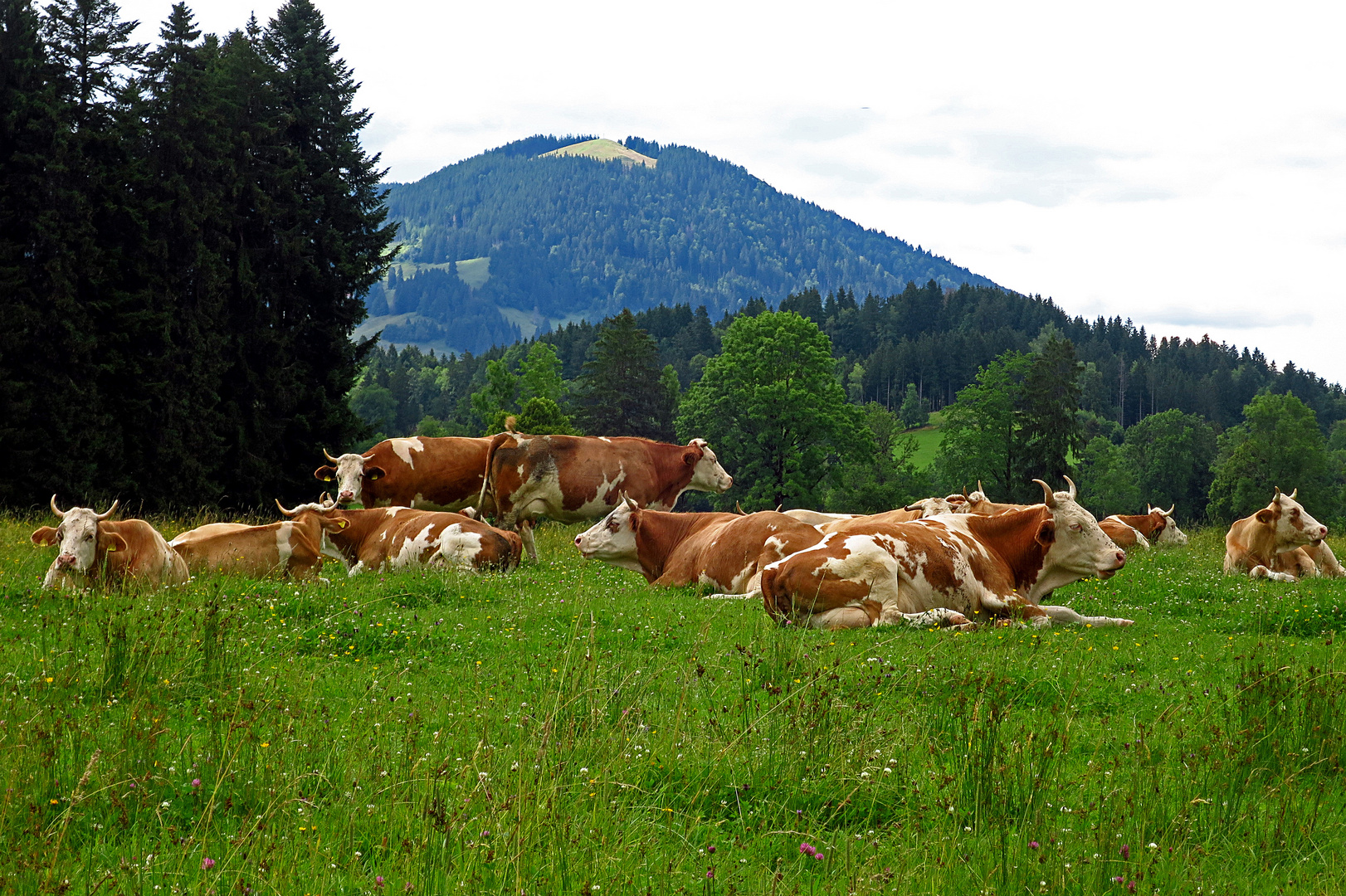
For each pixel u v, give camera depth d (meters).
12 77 35.56
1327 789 6.47
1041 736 6.80
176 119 39.22
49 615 10.52
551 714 6.74
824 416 69.69
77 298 35.88
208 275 38.09
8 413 33.62
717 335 197.00
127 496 36.56
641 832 5.65
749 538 14.22
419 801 5.75
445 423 151.12
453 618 11.48
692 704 7.95
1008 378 84.19
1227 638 11.18
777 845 5.69
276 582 13.44
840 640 10.29
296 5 46.19
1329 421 193.50
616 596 13.58
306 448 41.12
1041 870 5.19
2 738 6.17
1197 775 6.37
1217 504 96.56
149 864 4.99
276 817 5.61
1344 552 21.45
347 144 45.19
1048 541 12.84
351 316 43.44
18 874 4.72
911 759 6.83
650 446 20.98
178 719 7.39
